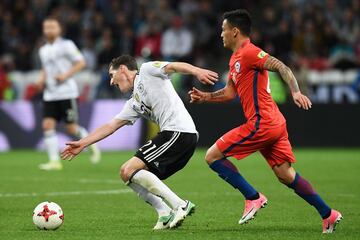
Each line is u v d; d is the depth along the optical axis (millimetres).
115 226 27312
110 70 26734
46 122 52188
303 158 60500
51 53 51094
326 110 71250
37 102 70312
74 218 29531
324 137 71375
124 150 70562
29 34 84312
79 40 82188
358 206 33188
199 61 78562
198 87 74625
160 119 26219
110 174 48344
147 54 76938
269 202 34625
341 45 81688
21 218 29531
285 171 25984
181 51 78562
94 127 69625
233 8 84125
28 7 86750
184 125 26047
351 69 77812
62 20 83938
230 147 25984
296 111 70938
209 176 47344
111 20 86688
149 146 25906
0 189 39844
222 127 70125
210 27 82938
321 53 81875
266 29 79250
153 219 29266
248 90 25750
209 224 27859
